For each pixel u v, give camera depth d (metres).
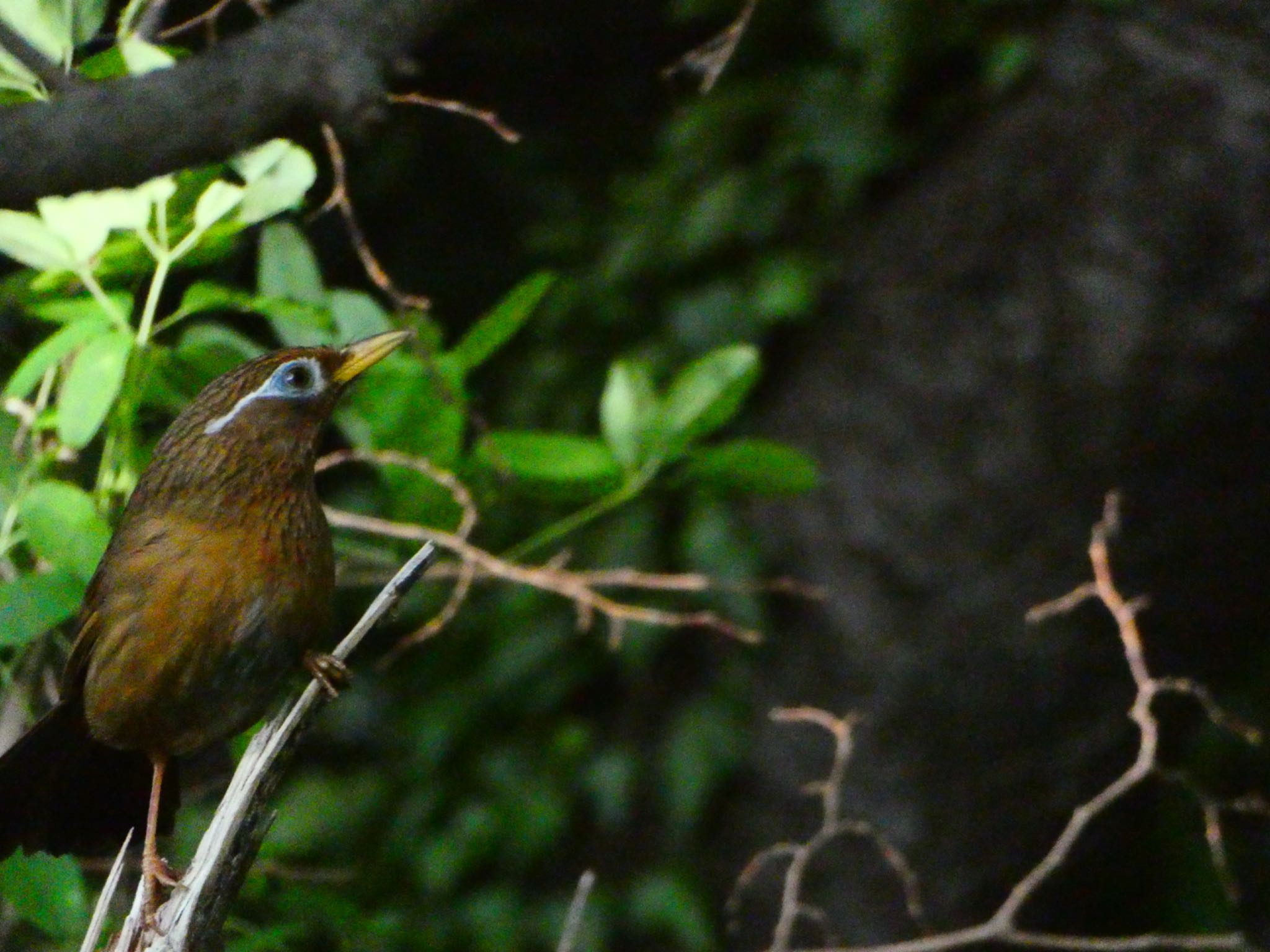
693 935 11.75
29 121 4.13
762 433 12.53
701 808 11.93
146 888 5.76
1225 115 11.57
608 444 7.74
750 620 11.98
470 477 7.77
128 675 6.02
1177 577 11.84
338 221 10.95
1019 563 11.70
